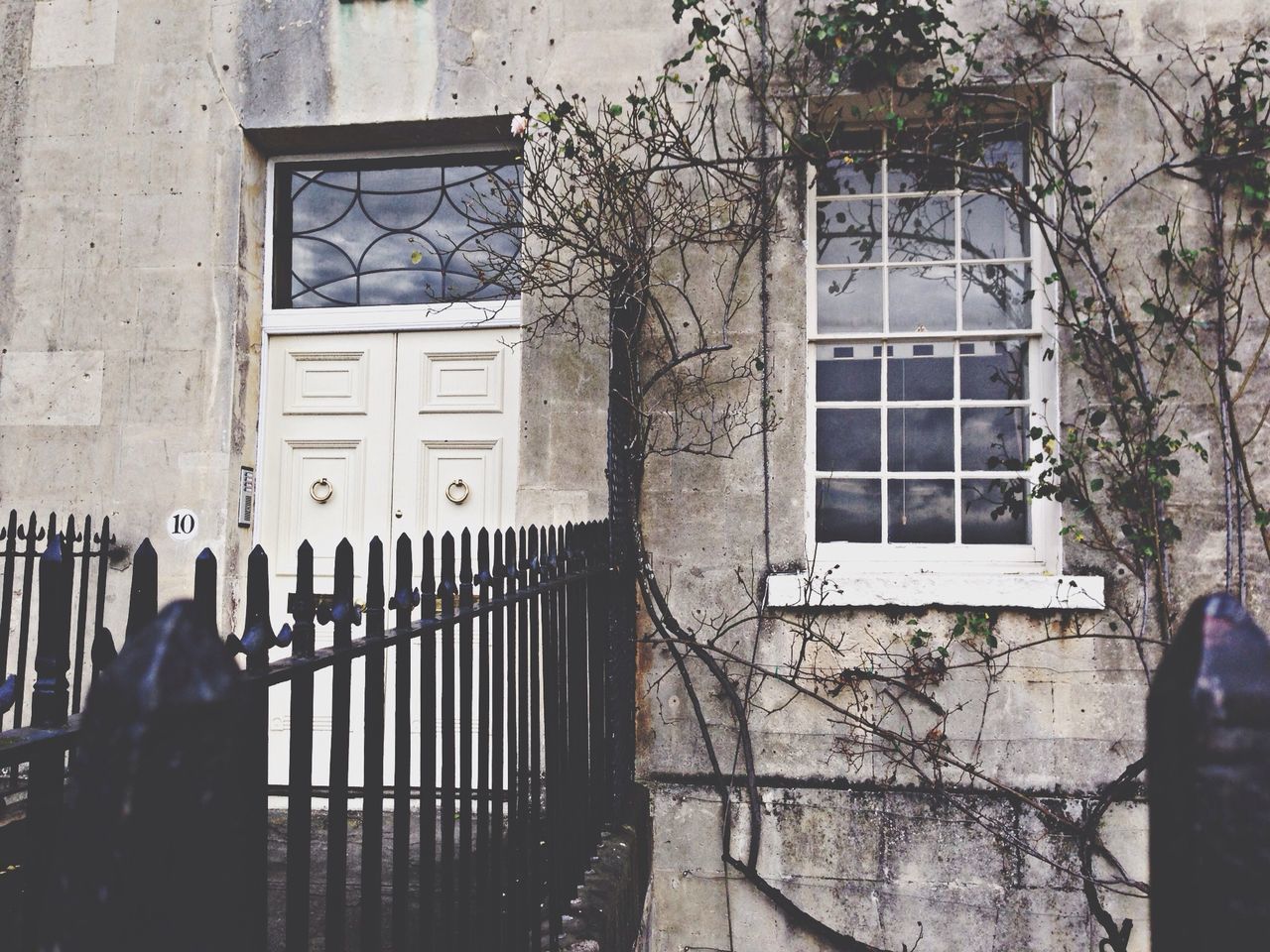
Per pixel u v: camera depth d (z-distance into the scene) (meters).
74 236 4.87
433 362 4.86
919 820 4.20
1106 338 4.20
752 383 4.43
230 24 4.85
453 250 4.77
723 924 4.28
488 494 4.75
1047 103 4.38
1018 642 4.20
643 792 4.27
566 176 4.51
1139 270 4.26
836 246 4.71
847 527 4.61
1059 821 4.09
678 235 4.38
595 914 2.87
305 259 5.04
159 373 4.76
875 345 4.65
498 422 4.77
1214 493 4.16
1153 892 0.87
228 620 4.64
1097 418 4.18
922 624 4.26
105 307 4.82
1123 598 4.15
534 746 2.54
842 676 4.29
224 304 4.76
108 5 4.95
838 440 4.64
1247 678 0.82
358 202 5.02
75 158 4.90
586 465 4.47
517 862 2.38
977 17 4.38
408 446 4.82
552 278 4.50
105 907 0.67
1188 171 4.25
